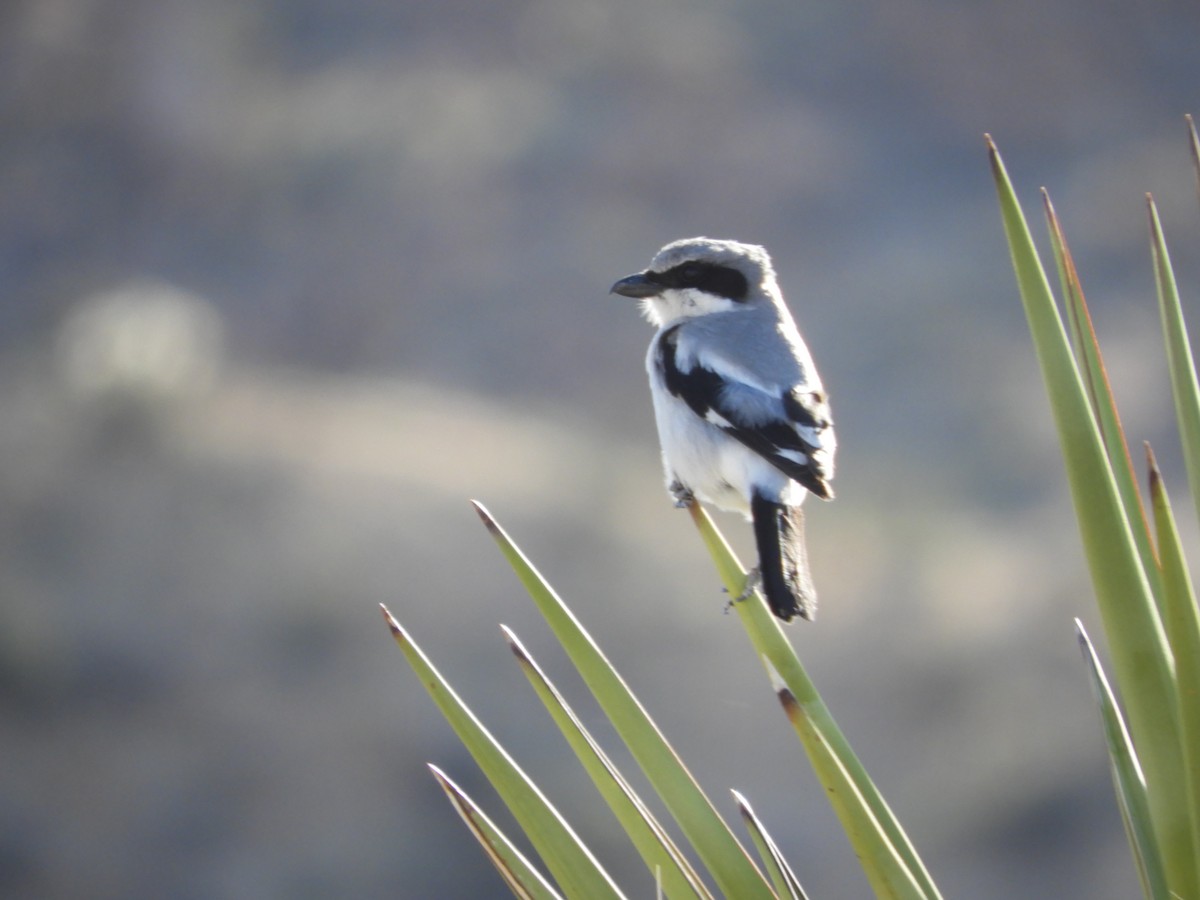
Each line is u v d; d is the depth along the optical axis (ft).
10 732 50.75
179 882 46.42
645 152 115.55
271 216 109.19
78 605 56.29
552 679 54.13
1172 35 137.28
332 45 127.54
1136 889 45.65
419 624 56.54
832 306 98.27
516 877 10.50
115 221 110.22
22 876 45.83
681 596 59.52
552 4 129.29
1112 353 91.04
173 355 76.38
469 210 107.86
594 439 79.41
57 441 69.67
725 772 50.49
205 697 53.11
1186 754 9.68
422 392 86.94
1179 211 110.73
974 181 118.93
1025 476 75.36
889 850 10.02
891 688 55.52
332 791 49.32
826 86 127.85
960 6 136.98
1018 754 50.39
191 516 63.67
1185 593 9.49
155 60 118.73
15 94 116.06
